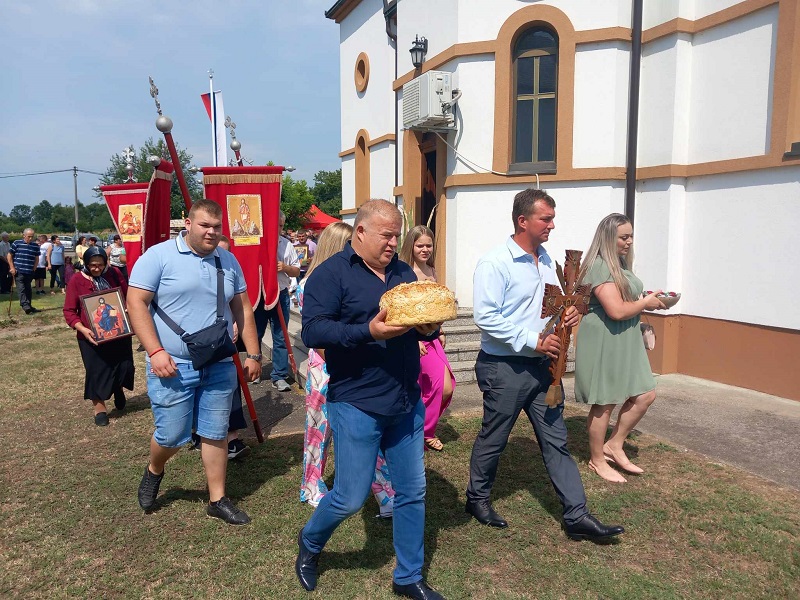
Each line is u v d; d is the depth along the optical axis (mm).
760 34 6324
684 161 7191
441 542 3500
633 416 4312
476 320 3426
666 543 3496
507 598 2990
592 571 3201
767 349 6422
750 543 3463
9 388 7172
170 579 3156
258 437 5113
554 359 3295
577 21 7445
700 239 7102
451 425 5469
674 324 7395
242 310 4090
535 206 3383
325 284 2807
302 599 2992
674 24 6949
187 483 4348
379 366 2781
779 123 6141
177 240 3740
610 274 4051
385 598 2996
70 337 10922
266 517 3793
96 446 5145
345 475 2854
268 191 6086
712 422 5539
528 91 7934
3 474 4539
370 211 2785
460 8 7895
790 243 6145
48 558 3365
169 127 4688
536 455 4754
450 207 8344
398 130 10500
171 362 3553
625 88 7480
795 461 4641
